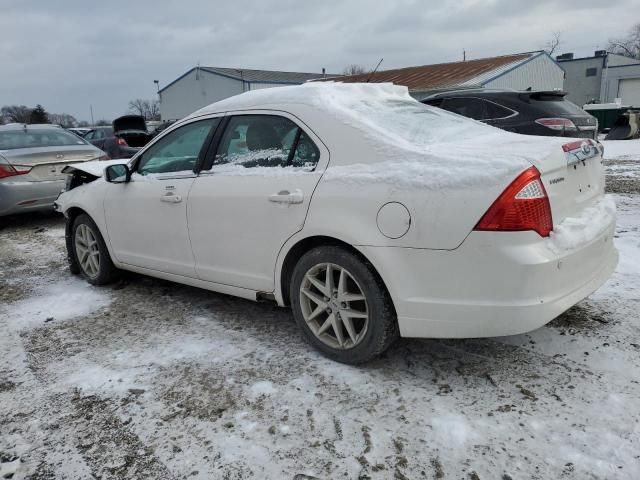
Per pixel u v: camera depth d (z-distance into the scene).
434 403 2.67
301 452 2.37
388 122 3.15
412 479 2.18
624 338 3.21
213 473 2.27
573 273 2.64
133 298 4.42
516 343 3.23
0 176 7.00
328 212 2.89
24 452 2.45
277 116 3.28
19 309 4.27
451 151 2.74
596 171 3.19
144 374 3.10
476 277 2.51
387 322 2.84
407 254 2.65
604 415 2.49
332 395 2.79
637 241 5.13
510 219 2.43
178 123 3.93
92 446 2.47
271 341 3.46
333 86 3.43
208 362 3.21
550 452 2.27
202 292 4.50
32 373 3.18
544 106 7.97
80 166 5.01
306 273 3.10
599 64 43.00
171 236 3.86
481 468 2.21
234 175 3.41
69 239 5.02
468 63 31.98
